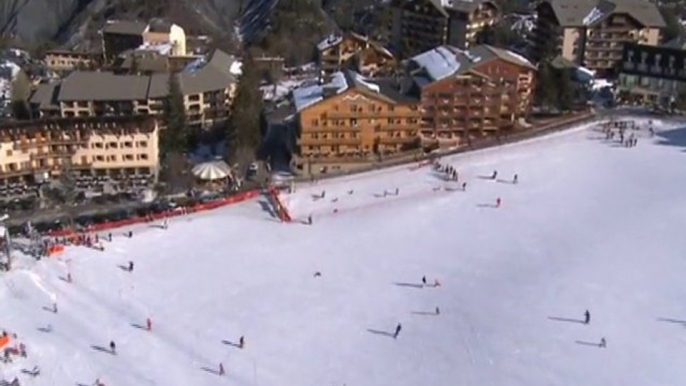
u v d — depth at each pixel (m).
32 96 125.50
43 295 80.44
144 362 70.94
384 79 132.62
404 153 117.94
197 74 128.75
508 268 88.81
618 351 73.88
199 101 126.12
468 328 77.62
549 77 136.50
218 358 72.19
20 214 99.44
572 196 107.12
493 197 106.94
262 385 68.69
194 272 87.25
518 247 93.62
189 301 81.38
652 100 140.75
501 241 95.12
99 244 92.38
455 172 112.69
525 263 89.88
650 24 159.62
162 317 78.25
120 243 93.31
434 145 120.81
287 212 102.31
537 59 167.88
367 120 115.75
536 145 123.19
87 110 123.19
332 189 109.56
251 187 109.56
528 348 74.44
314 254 92.12
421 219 101.00
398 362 72.44
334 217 101.69
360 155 117.12
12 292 80.31
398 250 93.19
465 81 120.62
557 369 71.38
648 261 90.06
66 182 105.69
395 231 97.88
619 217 100.94
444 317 79.50
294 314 79.69
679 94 137.62
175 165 111.88
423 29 180.62
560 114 134.12
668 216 101.12
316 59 179.50
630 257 90.94
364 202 105.81
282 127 128.25
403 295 83.50
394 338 76.06
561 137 126.19
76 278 84.44
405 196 107.31
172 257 90.44
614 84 150.00
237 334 76.00
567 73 141.25
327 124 114.38
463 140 123.81
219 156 119.50
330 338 75.88
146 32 183.50
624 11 156.75
